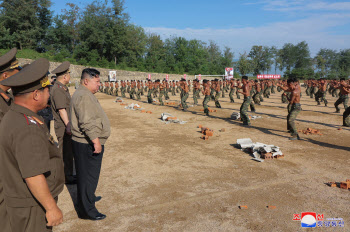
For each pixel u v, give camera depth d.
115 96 27.17
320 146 7.20
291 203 3.89
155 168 5.48
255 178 4.89
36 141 1.70
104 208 3.75
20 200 1.74
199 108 16.17
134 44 63.41
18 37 46.81
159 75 56.84
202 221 3.39
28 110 1.79
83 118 3.04
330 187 4.49
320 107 16.14
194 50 84.88
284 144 7.41
